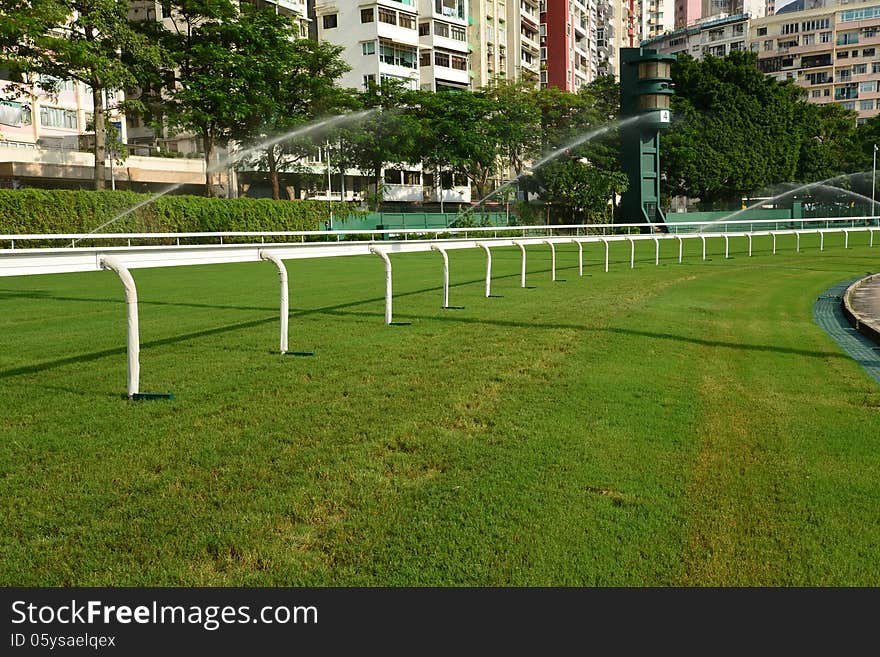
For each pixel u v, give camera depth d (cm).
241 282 1669
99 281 1739
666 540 345
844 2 11269
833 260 2397
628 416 542
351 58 5769
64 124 4081
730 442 485
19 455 448
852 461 450
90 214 2662
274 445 469
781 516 370
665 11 14288
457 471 427
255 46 3738
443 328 934
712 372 704
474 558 327
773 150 6088
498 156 5659
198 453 452
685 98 6103
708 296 1356
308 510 372
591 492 397
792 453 464
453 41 6419
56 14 2733
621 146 5325
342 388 618
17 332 921
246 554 330
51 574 315
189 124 3672
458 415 541
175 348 802
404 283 1570
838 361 779
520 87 5547
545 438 487
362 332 905
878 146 6644
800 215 6294
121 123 4372
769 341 895
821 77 10669
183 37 3672
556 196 5259
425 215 4606
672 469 433
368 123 4406
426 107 4806
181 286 1573
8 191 2416
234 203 3294
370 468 430
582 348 803
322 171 4866
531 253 2778
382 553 331
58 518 362
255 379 650
